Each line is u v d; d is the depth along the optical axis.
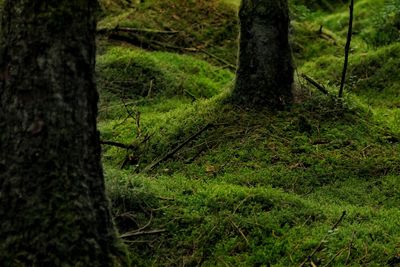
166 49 15.04
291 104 9.00
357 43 16.12
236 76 9.19
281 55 9.01
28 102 3.61
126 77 12.47
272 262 4.86
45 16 3.59
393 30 15.49
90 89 3.78
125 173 6.81
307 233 5.17
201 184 6.56
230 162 7.82
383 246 4.88
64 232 3.62
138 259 4.94
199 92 12.68
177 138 8.55
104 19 15.68
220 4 17.30
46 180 3.63
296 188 7.17
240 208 5.68
